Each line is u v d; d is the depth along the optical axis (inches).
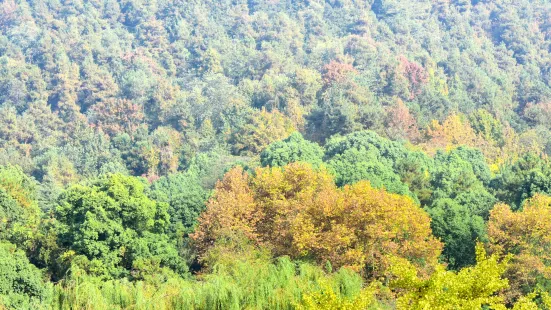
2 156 5644.7
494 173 4284.0
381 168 3344.0
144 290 1729.8
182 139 6013.8
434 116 5777.6
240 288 1611.7
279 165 3873.0
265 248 2268.7
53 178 4940.9
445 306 1211.9
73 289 1685.5
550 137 5487.2
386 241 2106.3
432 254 2114.9
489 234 2267.5
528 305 1262.3
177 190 3959.2
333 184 2792.8
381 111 5433.1
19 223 2544.3
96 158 5802.2
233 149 5408.5
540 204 2343.8
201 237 2409.0
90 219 2239.2
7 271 1895.9
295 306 1437.0
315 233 2162.9
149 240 2293.3
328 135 5359.3
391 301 1660.9
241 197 2586.1
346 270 1726.1
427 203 3161.9
